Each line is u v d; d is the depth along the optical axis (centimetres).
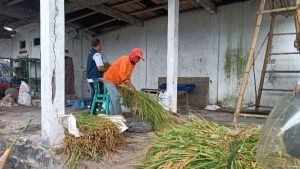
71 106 770
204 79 772
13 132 410
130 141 358
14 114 602
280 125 126
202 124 238
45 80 316
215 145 194
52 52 313
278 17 654
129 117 463
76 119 332
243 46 711
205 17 771
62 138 324
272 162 128
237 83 722
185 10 798
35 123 482
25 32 1112
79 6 730
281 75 654
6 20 962
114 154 310
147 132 405
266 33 673
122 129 346
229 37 733
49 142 317
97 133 315
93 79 481
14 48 1170
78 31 995
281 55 652
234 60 726
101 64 481
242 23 712
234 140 194
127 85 434
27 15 839
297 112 123
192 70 798
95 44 497
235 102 725
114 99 438
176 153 194
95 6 736
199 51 785
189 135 218
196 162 181
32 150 331
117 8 781
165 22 838
